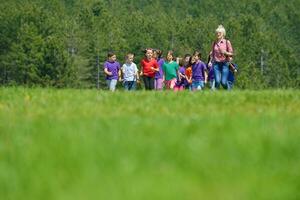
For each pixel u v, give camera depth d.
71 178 16.38
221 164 18.03
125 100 40.06
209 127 24.92
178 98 41.88
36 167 17.78
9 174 17.14
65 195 14.93
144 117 29.78
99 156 18.78
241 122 26.28
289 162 18.64
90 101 39.19
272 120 28.16
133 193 14.95
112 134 23.05
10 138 23.28
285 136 22.56
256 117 29.31
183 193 15.02
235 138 21.88
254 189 15.60
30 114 31.94
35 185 15.95
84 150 19.75
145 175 16.56
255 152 19.59
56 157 18.92
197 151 19.56
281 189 15.76
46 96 43.44
